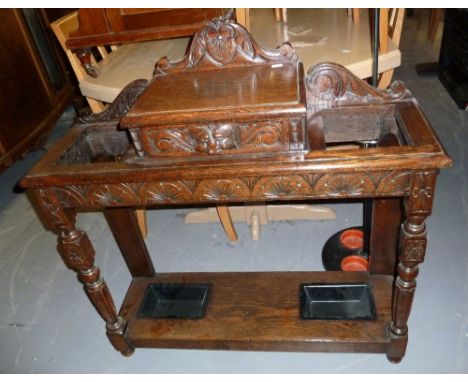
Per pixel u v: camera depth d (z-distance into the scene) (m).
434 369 1.22
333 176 0.89
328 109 1.14
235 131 0.90
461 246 1.62
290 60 1.05
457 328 1.32
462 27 2.60
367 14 1.98
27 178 0.96
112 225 1.36
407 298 1.06
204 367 1.31
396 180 0.88
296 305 1.33
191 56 1.07
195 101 0.93
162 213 2.06
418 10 4.81
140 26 1.38
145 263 1.46
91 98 1.63
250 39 1.04
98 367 1.35
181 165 0.92
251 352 1.34
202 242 1.84
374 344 1.20
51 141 2.90
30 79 2.46
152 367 1.33
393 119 1.11
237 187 0.93
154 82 1.06
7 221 2.16
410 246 0.95
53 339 1.47
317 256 1.68
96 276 1.15
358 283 1.37
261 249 1.75
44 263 1.84
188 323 1.31
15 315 1.59
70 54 1.59
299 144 0.91
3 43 2.24
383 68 1.48
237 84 0.98
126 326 1.32
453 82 2.77
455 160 2.13
